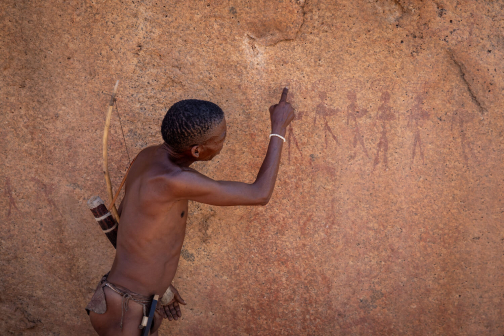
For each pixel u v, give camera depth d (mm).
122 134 2469
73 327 2779
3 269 2688
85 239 2643
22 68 2381
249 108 2391
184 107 1756
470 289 2520
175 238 2004
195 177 1800
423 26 2211
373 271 2559
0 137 2477
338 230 2521
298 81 2338
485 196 2387
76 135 2480
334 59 2297
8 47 2344
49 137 2486
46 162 2521
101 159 2506
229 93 2387
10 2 2281
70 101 2430
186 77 2385
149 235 1897
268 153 2035
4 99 2422
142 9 2295
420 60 2254
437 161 2369
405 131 2348
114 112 2438
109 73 2387
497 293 2508
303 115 2379
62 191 2564
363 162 2410
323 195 2479
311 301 2645
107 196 2566
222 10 2273
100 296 1980
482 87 2256
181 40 2332
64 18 2309
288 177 2471
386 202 2455
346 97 2336
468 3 2164
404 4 2195
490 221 2414
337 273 2586
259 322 2715
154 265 1963
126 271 1963
